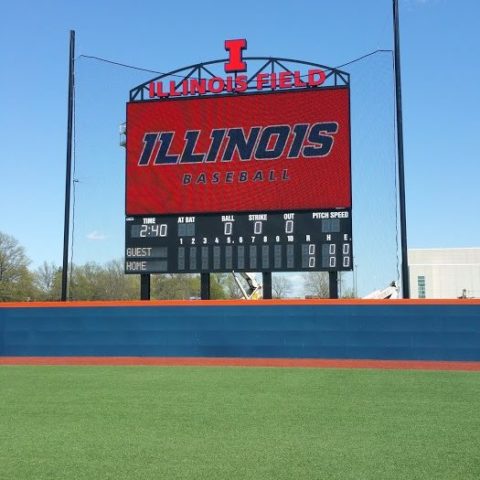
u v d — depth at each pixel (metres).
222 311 15.55
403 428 7.46
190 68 16.27
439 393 10.15
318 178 15.20
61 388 10.98
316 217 15.11
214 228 15.54
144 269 15.79
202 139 15.87
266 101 15.67
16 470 5.79
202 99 15.98
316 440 6.88
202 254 15.52
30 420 8.11
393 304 14.73
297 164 15.34
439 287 52.47
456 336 14.39
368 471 5.68
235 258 15.36
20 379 12.32
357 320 14.89
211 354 15.51
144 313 15.93
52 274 53.53
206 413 8.48
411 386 10.98
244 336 15.40
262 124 15.64
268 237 15.26
